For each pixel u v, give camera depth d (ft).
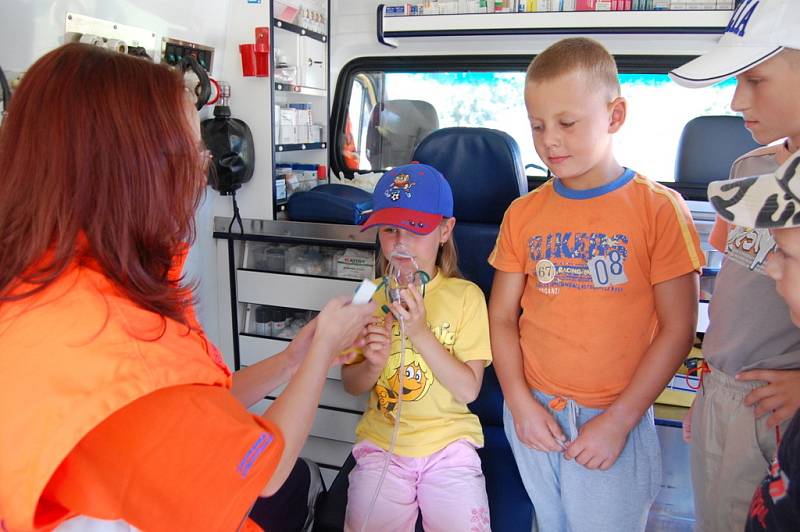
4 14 4.33
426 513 4.19
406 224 4.47
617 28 6.75
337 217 6.61
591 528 4.21
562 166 4.01
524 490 4.60
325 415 6.73
